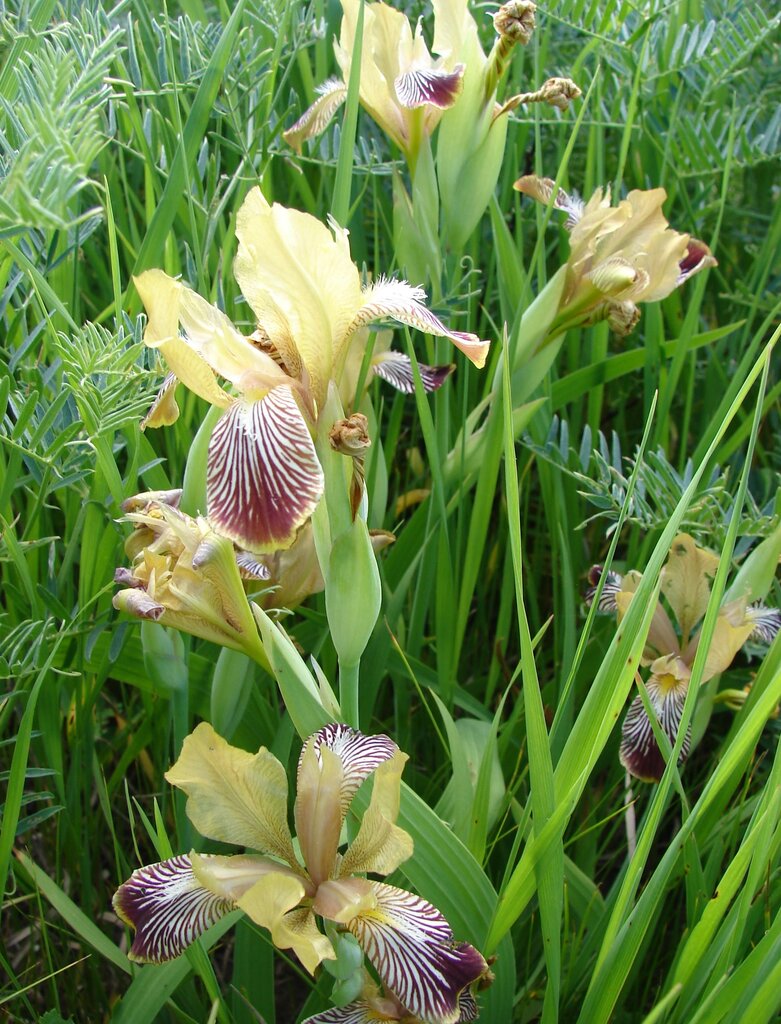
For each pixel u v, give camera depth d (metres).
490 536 0.51
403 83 0.40
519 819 0.37
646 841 0.29
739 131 0.52
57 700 0.37
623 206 0.41
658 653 0.39
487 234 0.55
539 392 0.47
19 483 0.36
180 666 0.35
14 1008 0.36
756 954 0.27
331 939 0.29
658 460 0.40
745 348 0.54
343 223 0.37
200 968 0.30
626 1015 0.38
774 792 0.28
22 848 0.41
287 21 0.43
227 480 0.27
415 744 0.47
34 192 0.25
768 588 0.38
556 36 0.58
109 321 0.45
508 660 0.48
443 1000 0.26
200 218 0.44
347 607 0.29
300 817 0.29
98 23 0.37
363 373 0.38
